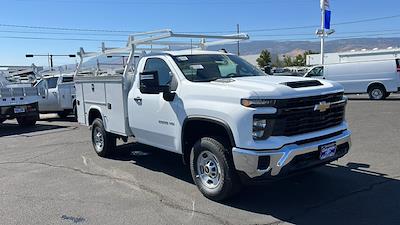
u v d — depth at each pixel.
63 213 5.27
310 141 5.05
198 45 8.23
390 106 17.23
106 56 8.73
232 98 5.02
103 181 6.71
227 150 5.23
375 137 9.69
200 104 5.44
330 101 5.32
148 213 5.17
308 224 4.65
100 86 8.10
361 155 7.79
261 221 4.79
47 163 8.23
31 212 5.33
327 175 6.48
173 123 6.03
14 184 6.71
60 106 17.03
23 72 19.47
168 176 6.88
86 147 9.84
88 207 5.46
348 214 4.88
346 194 5.57
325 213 4.95
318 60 49.47
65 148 9.86
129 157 8.41
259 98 4.79
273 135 4.82
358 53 38.19
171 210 5.25
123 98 7.30
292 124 4.93
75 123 15.66
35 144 10.80
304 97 4.97
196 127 5.82
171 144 6.21
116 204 5.55
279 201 5.42
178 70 6.11
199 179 5.71
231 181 5.22
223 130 5.36
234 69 6.56
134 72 7.21
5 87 13.97
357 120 12.95
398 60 21.14
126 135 7.39
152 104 6.49
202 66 6.29
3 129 14.64
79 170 7.51
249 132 4.82
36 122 16.58
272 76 6.15
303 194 5.65
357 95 26.00
